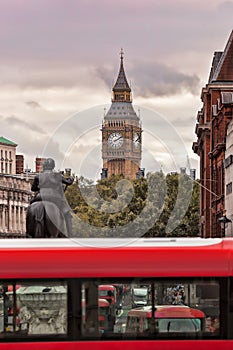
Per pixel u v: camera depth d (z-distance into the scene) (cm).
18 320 1841
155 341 1838
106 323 1844
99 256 1853
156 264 1852
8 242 1875
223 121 12988
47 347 1833
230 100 12962
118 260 1852
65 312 1842
